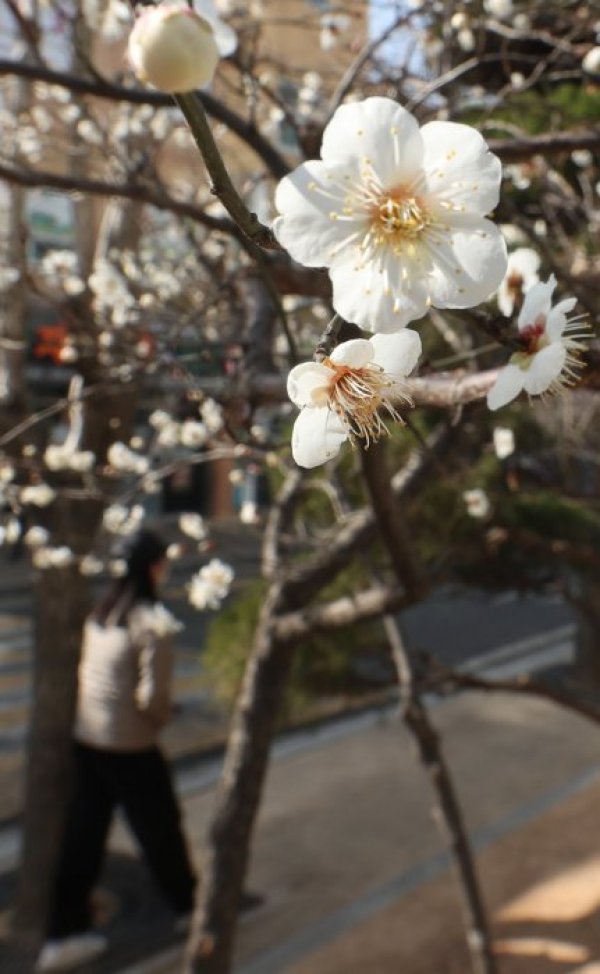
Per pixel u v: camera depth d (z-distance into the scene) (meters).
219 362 3.01
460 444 3.25
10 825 5.89
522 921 4.59
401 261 1.03
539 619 12.33
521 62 3.82
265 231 1.08
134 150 4.03
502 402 1.10
